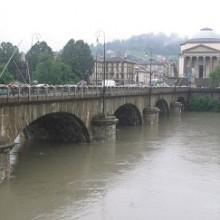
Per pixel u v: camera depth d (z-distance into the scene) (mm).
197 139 88125
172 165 62375
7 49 155375
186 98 176875
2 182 49812
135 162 64000
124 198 46688
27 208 43125
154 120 116750
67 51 174000
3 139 49344
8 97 50156
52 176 54781
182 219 41031
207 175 56719
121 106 100688
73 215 41469
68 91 67062
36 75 142750
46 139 80750
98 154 69250
